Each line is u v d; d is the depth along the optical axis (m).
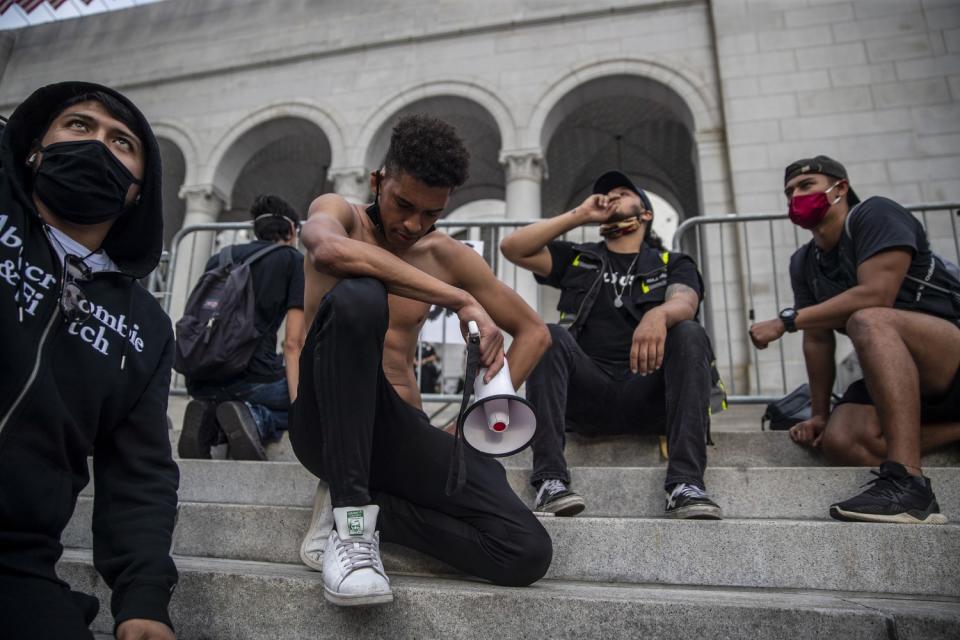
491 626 1.24
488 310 1.73
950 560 1.52
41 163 1.14
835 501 1.94
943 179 6.64
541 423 1.94
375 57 9.34
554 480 1.86
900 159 6.79
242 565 1.59
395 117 9.07
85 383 1.13
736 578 1.59
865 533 1.57
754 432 2.52
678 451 1.86
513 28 8.90
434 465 1.46
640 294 2.39
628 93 8.50
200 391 2.78
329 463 1.33
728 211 7.25
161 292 4.91
